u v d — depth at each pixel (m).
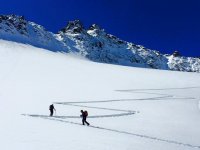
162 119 47.34
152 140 30.88
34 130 26.81
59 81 80.81
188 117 51.50
